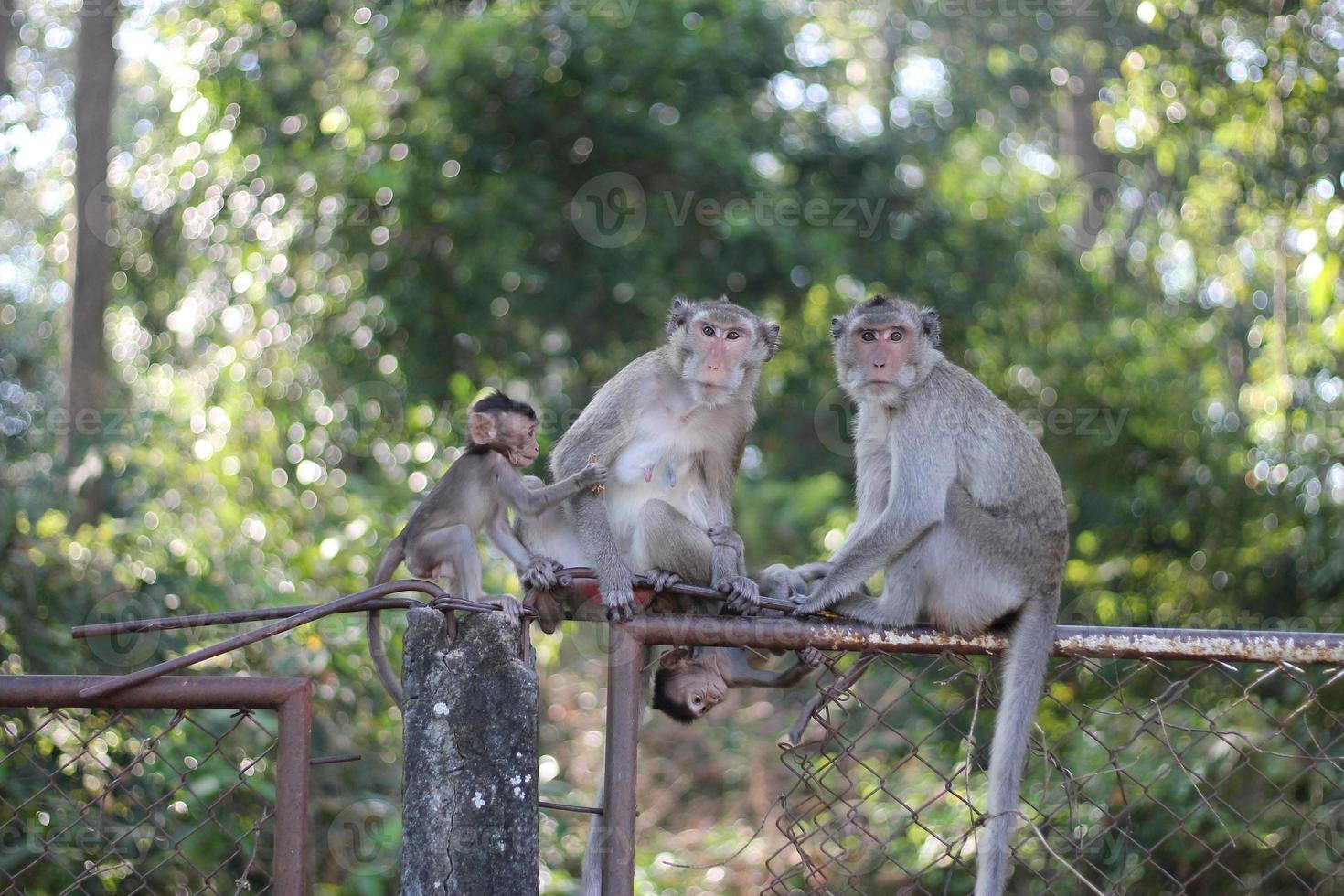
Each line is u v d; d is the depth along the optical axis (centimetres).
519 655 324
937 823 750
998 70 1609
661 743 1188
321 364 1051
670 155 1209
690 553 447
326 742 680
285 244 1035
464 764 315
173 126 1101
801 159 1302
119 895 533
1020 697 408
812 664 362
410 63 1145
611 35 1202
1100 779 666
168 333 1046
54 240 1148
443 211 1146
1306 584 860
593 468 434
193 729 586
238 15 1097
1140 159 1452
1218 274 1097
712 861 931
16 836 518
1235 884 629
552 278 1224
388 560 498
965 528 446
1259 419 958
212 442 852
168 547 716
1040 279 1362
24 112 1164
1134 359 1218
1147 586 1002
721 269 1251
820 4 1581
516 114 1193
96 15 1005
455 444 958
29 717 545
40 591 641
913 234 1323
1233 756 648
